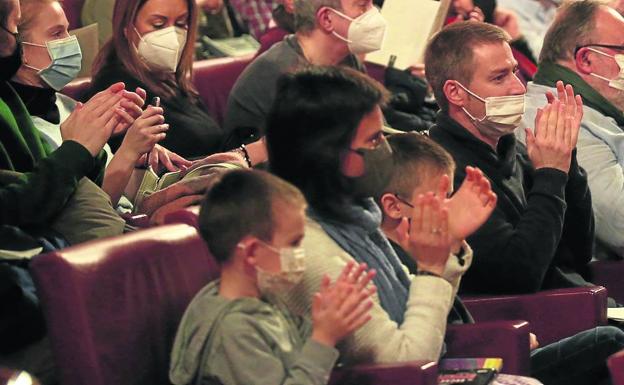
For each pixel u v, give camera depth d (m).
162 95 9.45
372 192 6.26
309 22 9.92
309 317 5.97
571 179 8.31
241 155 8.38
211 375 5.75
